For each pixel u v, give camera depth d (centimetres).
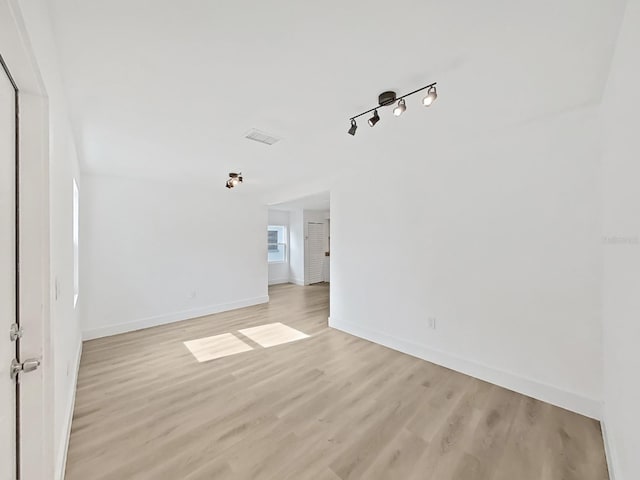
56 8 114
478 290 258
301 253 811
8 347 102
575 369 206
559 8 115
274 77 166
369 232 357
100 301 376
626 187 131
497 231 246
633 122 118
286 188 493
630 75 118
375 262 351
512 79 167
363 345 341
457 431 186
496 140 247
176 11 117
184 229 461
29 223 113
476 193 260
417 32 130
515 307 236
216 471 154
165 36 132
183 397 227
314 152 303
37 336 116
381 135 255
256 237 563
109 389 239
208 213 491
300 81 170
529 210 228
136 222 410
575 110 206
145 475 151
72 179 237
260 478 149
